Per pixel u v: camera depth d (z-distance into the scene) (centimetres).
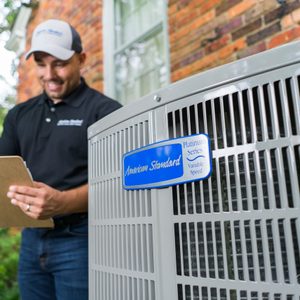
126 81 309
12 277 334
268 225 62
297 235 59
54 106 154
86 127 146
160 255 75
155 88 280
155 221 77
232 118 67
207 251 68
